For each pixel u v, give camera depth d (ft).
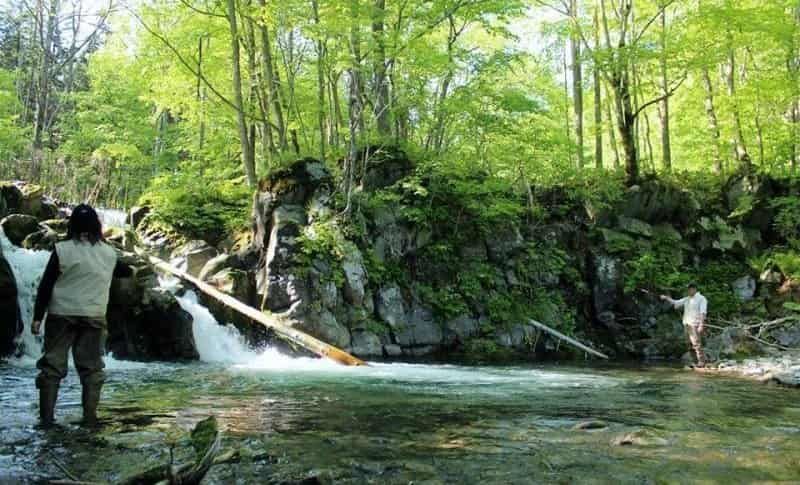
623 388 27.86
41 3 88.17
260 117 57.57
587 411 20.70
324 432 16.12
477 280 50.42
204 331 38.81
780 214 61.00
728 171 67.56
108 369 30.14
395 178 50.16
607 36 61.82
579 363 43.32
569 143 60.49
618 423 18.52
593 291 55.06
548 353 50.21
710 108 69.77
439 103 53.36
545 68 72.79
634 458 14.03
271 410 19.26
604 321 54.08
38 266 35.68
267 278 42.39
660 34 59.72
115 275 17.33
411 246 49.08
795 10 69.67
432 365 38.29
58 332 15.96
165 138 94.32
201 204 52.08
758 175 63.10
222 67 60.75
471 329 48.75
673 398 24.59
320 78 52.80
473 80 53.57
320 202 45.65
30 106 106.42
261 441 14.80
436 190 50.88
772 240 62.49
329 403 20.99
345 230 44.80
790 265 56.70
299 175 45.98
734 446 15.42
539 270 53.88
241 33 53.16
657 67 63.82
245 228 48.57
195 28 53.11
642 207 59.82
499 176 59.11
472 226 52.16
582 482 12.12
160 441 14.20
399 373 31.89
